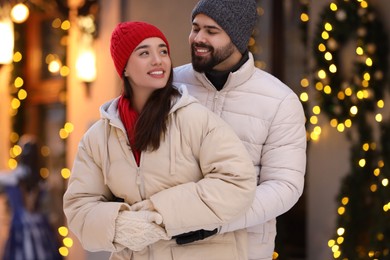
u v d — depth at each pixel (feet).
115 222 11.87
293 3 28.53
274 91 13.46
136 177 12.11
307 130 25.68
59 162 39.68
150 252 12.19
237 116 13.43
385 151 22.75
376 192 22.88
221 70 13.57
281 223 27.58
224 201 11.76
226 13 13.00
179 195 11.75
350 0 23.52
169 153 12.05
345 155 24.07
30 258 33.30
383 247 22.45
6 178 33.71
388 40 23.12
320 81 24.20
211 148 12.00
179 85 13.43
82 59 34.12
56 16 38.42
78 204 12.50
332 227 24.57
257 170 13.42
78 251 34.58
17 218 33.47
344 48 24.02
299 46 28.53
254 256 13.29
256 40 28.50
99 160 12.51
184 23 29.50
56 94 40.60
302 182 13.30
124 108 12.41
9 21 39.37
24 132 42.80
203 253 12.19
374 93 23.17
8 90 42.91
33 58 42.27
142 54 12.11
